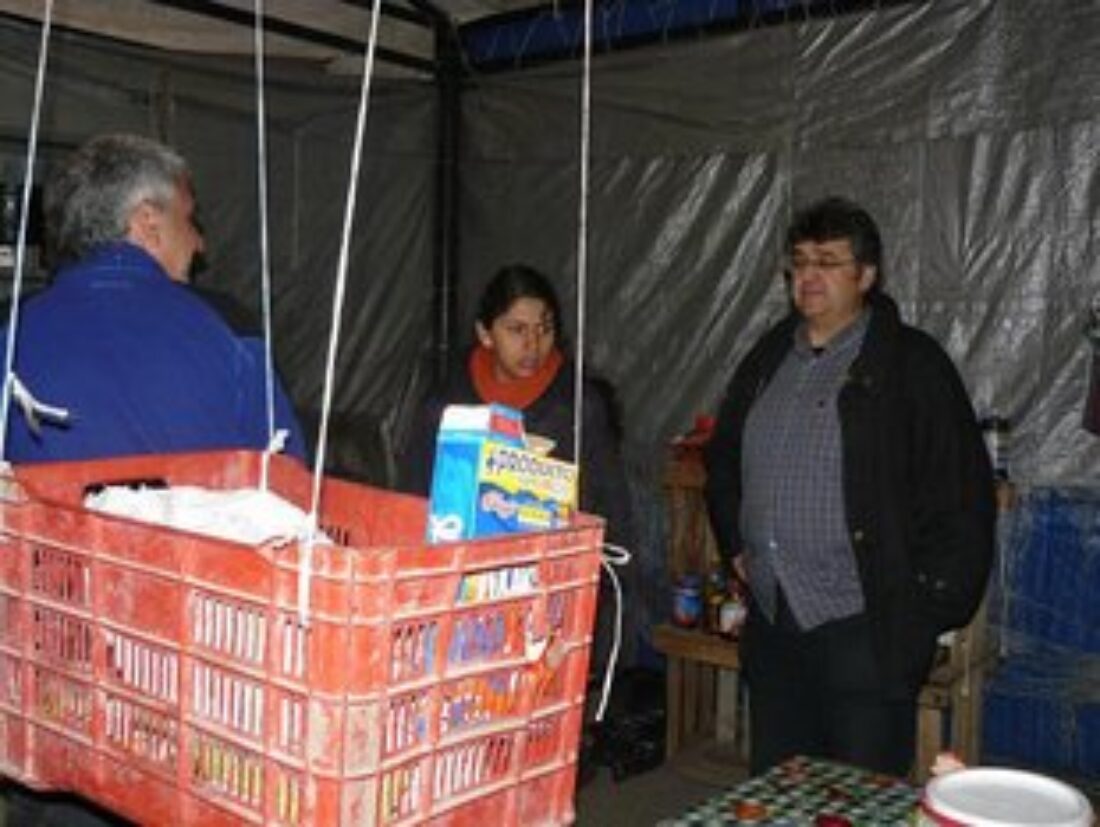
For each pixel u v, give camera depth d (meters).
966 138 3.17
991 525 2.14
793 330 2.31
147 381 1.31
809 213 2.20
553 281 3.97
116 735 0.92
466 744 0.83
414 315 4.19
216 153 3.67
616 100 3.78
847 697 2.13
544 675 0.87
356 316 4.09
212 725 0.83
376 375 4.15
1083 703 3.12
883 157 3.31
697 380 3.69
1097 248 2.99
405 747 0.79
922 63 3.23
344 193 3.98
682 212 3.68
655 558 3.77
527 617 0.86
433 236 4.17
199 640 0.84
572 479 0.92
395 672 0.77
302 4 3.41
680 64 3.63
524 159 4.00
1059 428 3.09
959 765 1.15
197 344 1.35
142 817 0.90
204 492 1.04
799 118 3.44
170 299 1.35
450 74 4.04
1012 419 3.15
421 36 3.95
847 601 2.12
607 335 3.85
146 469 1.17
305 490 1.18
